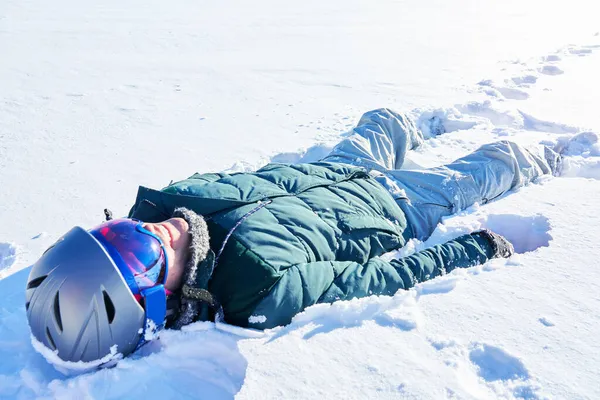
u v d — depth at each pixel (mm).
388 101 5094
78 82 6152
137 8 11391
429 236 2773
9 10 11109
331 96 5375
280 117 4824
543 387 1589
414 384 1632
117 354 1862
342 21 9734
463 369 1682
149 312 1849
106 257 1776
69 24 9562
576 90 5160
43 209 3301
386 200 2646
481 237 2375
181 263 1973
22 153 4195
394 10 10945
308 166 2678
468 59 6641
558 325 1837
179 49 7664
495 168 2934
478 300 1996
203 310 2012
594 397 1544
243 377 1868
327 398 1611
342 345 1822
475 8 10984
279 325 1982
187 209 2070
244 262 2012
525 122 4406
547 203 2787
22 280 2533
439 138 4027
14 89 5918
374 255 2420
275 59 6965
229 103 5293
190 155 4062
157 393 1870
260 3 12016
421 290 2084
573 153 3635
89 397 1833
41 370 1958
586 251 2275
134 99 5508
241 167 3723
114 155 4117
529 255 2277
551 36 7816
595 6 10766
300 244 2146
